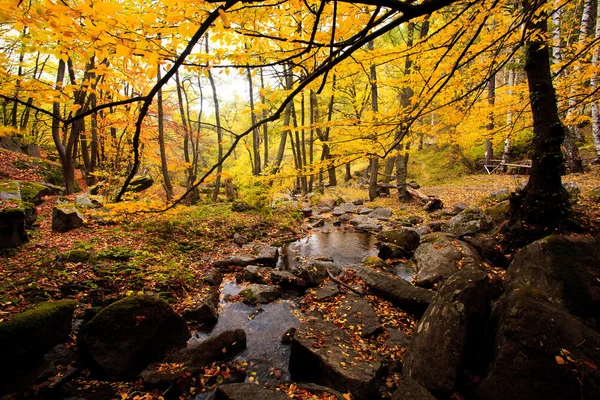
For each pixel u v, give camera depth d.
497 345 2.90
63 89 1.80
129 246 6.66
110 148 13.86
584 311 3.41
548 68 5.50
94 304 4.60
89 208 9.11
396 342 4.26
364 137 3.12
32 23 1.26
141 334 3.81
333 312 5.12
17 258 5.38
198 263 7.04
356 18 2.11
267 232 10.50
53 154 17.44
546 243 4.16
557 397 2.46
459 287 3.48
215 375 3.63
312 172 3.59
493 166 18.22
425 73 3.19
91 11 1.21
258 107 2.10
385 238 8.68
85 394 3.21
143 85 6.66
